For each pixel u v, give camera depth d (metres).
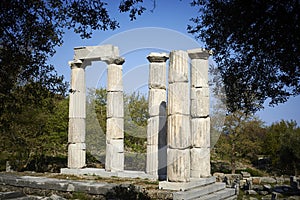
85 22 7.86
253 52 6.77
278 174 29.34
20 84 8.82
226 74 7.47
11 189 15.09
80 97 19.42
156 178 15.56
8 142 21.03
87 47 19.03
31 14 7.53
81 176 16.77
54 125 23.86
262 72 7.02
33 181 14.58
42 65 8.55
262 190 20.97
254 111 7.75
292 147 27.22
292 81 6.74
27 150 22.64
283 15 5.62
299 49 5.76
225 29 6.68
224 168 29.95
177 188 12.43
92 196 13.23
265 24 5.97
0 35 7.30
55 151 25.12
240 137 28.11
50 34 8.04
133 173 16.48
